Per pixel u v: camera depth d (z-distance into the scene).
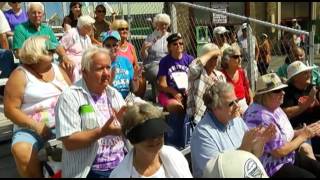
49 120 3.46
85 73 3.13
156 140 2.57
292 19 13.24
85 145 2.89
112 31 4.82
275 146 3.70
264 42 7.10
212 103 3.29
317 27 14.32
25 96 3.41
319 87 5.19
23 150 3.17
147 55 6.18
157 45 6.07
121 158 3.19
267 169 3.74
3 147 4.22
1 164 4.00
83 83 3.17
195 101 4.37
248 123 3.88
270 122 3.78
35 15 4.88
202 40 6.77
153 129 2.54
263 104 3.91
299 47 6.30
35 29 4.94
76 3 6.47
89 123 2.98
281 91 3.83
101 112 3.15
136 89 5.11
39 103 3.45
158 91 4.93
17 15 6.12
